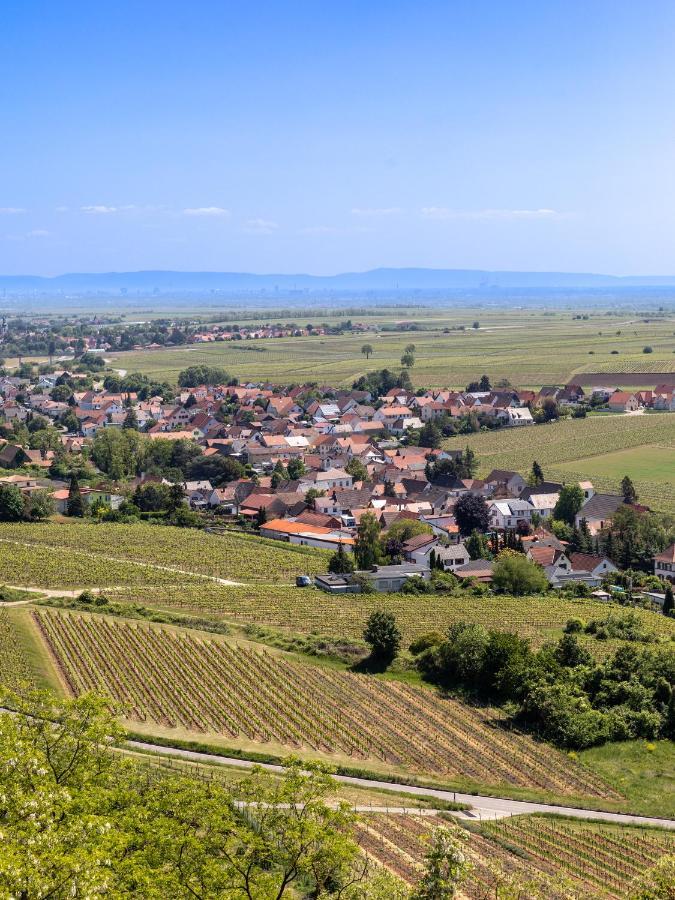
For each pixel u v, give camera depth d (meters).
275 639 141.62
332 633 146.38
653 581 184.88
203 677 125.38
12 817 58.41
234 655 133.88
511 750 109.94
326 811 60.41
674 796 101.19
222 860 60.59
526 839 87.69
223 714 113.75
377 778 100.25
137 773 85.06
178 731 108.62
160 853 58.50
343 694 122.56
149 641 138.38
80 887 50.69
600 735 113.56
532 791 100.06
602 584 184.25
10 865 49.19
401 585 177.50
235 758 102.75
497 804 96.31
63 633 141.12
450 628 135.12
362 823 86.69
